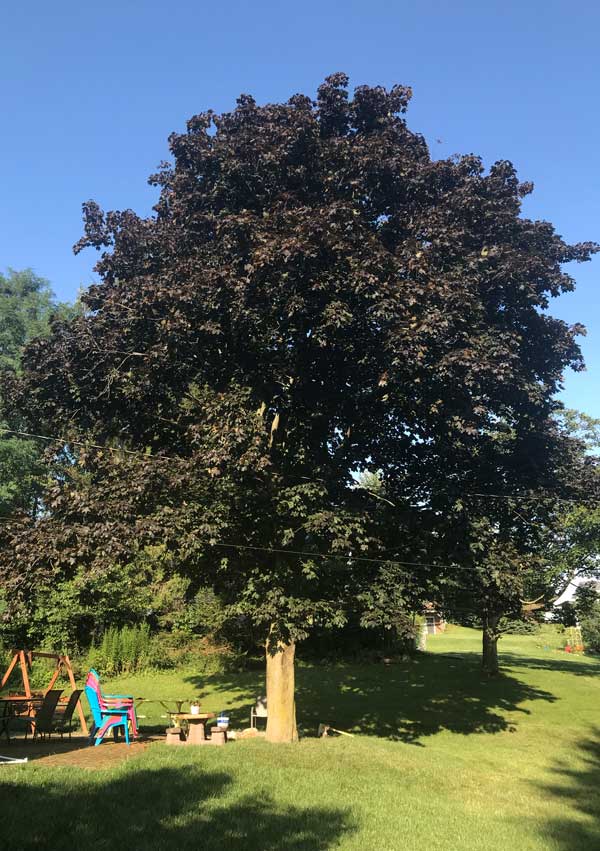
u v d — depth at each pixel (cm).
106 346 1144
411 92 1286
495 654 2461
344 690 2122
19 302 2798
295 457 1235
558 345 1240
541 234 1270
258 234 1012
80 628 2448
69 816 625
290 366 1173
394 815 766
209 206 1241
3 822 587
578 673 2675
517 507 1331
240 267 1080
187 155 1253
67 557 957
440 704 1959
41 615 2136
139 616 2548
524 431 1330
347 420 1295
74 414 1245
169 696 1994
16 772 786
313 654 2756
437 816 789
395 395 1160
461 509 1195
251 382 1188
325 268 1041
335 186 1166
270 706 1230
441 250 1084
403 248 1077
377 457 1355
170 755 950
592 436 2614
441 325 948
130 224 1322
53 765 862
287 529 1094
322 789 841
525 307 1205
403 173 1163
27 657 1658
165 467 1051
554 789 1081
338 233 1011
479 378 1048
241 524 1165
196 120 1273
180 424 1270
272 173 1180
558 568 2302
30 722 1166
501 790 1021
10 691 1683
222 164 1170
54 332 1223
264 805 738
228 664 2439
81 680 2167
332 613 1141
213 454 946
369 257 994
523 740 1562
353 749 1134
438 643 4353
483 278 1131
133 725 1156
